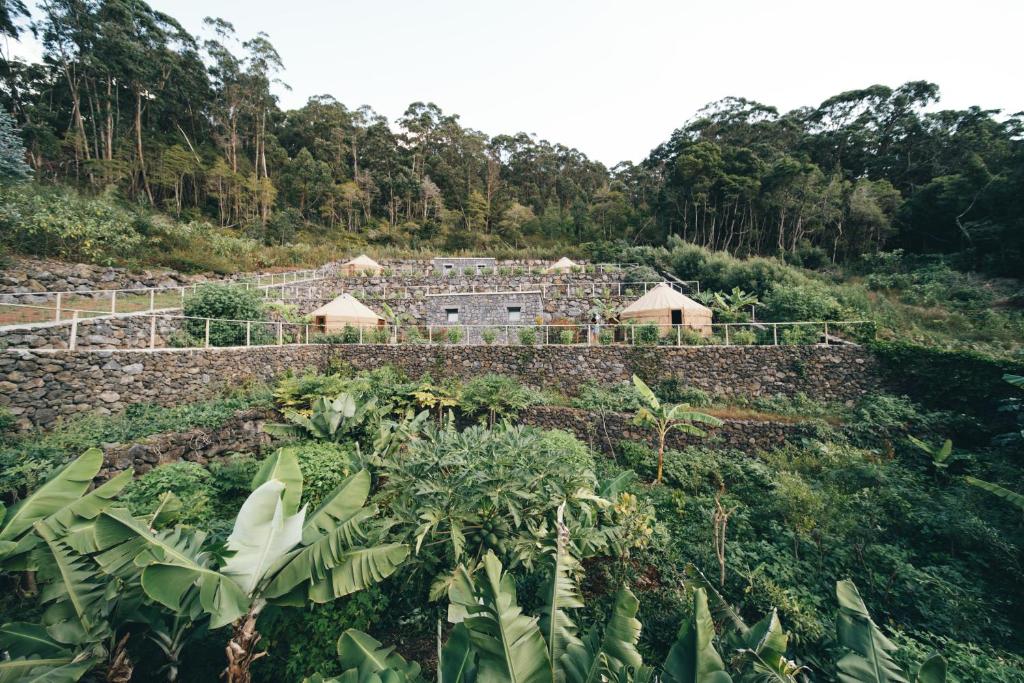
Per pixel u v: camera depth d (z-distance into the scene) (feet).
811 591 20.31
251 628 13.39
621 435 38.60
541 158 231.09
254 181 132.67
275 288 73.82
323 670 15.46
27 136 101.81
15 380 25.99
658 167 193.57
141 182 121.29
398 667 13.23
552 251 124.16
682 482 32.07
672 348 45.93
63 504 14.39
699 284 85.81
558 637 12.17
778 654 12.19
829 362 41.14
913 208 106.73
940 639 17.13
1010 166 91.61
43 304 43.60
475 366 50.06
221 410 33.78
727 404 42.52
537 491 19.83
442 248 149.69
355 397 37.81
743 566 20.77
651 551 22.54
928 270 86.48
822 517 23.79
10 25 107.04
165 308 43.86
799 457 32.71
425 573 19.04
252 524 13.85
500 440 22.67
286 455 17.19
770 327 53.83
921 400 36.99
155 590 11.39
